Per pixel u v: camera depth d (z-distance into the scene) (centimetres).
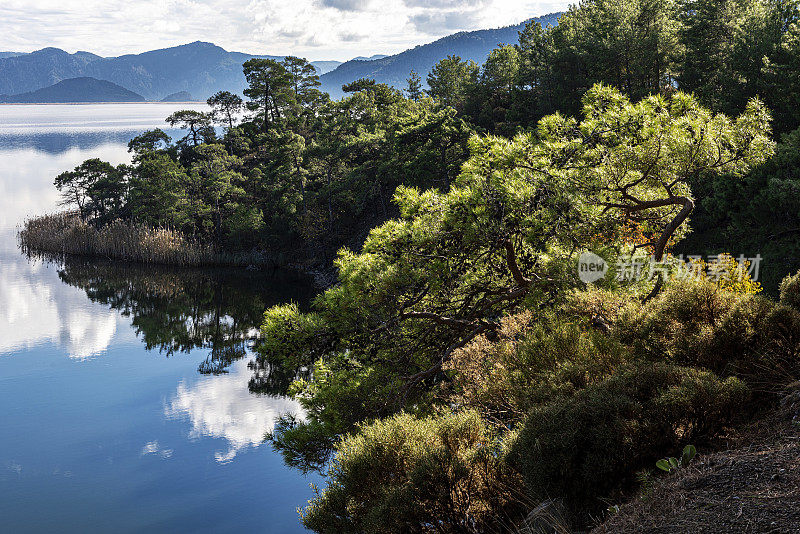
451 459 598
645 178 1334
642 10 4222
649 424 467
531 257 1244
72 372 3741
